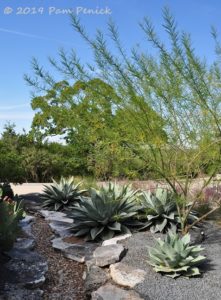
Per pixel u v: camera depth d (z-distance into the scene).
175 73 5.97
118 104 6.05
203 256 5.17
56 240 6.81
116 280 4.95
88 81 6.08
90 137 6.47
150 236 6.65
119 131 6.17
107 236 6.82
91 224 6.98
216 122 5.71
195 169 6.55
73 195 9.47
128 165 6.80
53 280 5.42
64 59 5.96
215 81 6.00
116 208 7.22
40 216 8.81
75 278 5.53
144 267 5.20
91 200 7.49
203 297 4.38
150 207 7.16
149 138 6.01
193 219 7.25
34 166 16.73
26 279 5.21
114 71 5.95
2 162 13.03
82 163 14.05
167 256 5.04
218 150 6.09
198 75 5.61
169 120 6.13
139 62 5.86
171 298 4.38
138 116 5.93
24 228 7.55
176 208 7.24
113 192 7.61
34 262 5.80
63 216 8.55
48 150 18.56
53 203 9.45
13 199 9.16
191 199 7.91
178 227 7.08
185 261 4.95
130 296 4.50
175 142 6.21
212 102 5.81
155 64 6.36
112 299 4.45
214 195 8.02
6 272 5.36
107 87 6.08
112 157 6.73
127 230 6.96
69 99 6.30
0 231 5.41
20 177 12.91
